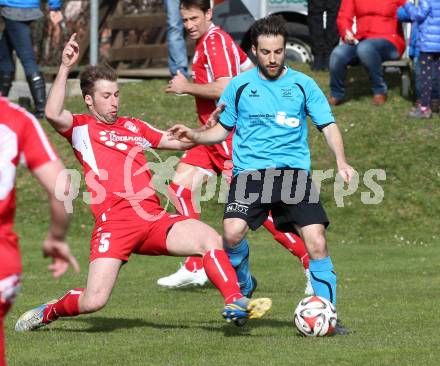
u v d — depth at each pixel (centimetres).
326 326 1950
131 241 1994
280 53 2005
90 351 1841
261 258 3462
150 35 5812
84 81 2061
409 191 4069
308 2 4984
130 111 4747
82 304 1991
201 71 2633
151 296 2650
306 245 2012
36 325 2077
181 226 1994
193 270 2808
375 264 3281
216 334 2012
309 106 2031
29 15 4616
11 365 1723
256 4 5128
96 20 5191
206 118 2630
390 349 1814
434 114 4528
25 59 4706
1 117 1252
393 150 4275
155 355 1789
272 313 2311
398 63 4662
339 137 2020
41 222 4153
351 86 4922
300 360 1723
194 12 2606
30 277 3073
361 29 4562
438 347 1836
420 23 4388
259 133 2030
